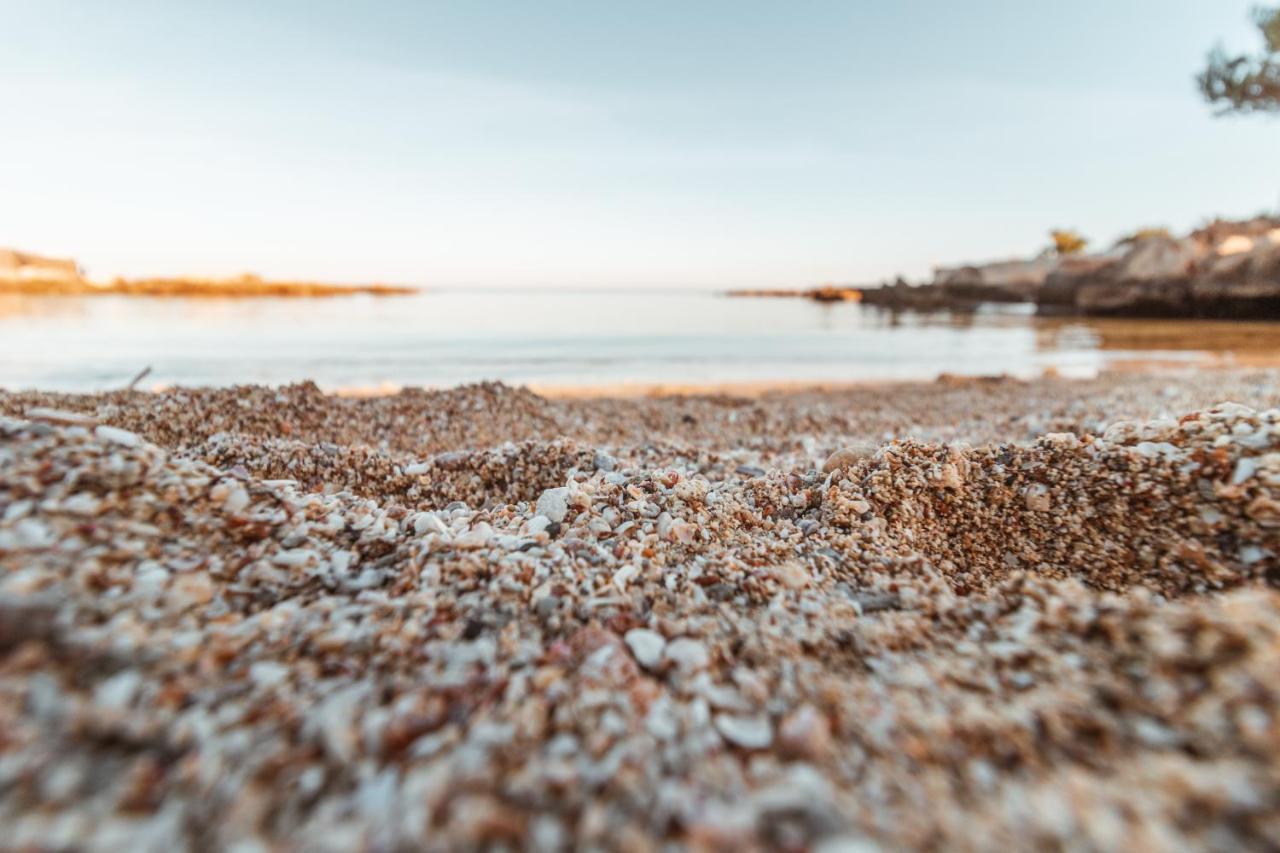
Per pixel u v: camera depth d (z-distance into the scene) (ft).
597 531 0.39
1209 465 0.34
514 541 0.35
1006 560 0.35
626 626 0.28
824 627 0.28
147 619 0.23
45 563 0.23
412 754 0.19
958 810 0.18
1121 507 0.35
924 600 0.30
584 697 0.22
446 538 0.33
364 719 0.20
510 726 0.21
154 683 0.20
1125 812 0.17
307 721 0.20
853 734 0.21
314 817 0.17
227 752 0.19
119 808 0.17
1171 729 0.20
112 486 0.28
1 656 0.20
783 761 0.20
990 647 0.26
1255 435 0.34
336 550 0.31
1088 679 0.23
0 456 0.27
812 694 0.23
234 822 0.17
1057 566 0.34
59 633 0.21
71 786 0.17
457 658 0.24
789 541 0.38
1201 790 0.17
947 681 0.24
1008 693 0.23
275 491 0.34
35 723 0.18
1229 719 0.19
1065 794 0.18
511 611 0.28
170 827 0.17
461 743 0.20
